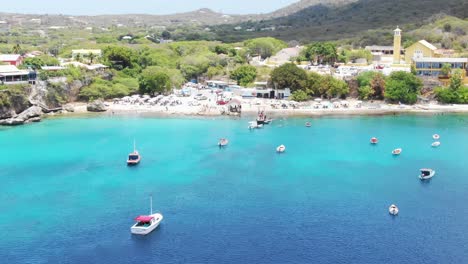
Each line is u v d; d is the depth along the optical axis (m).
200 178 158.75
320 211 132.88
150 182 155.25
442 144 199.88
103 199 141.75
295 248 113.44
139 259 109.50
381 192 146.62
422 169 162.25
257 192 146.38
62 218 129.38
